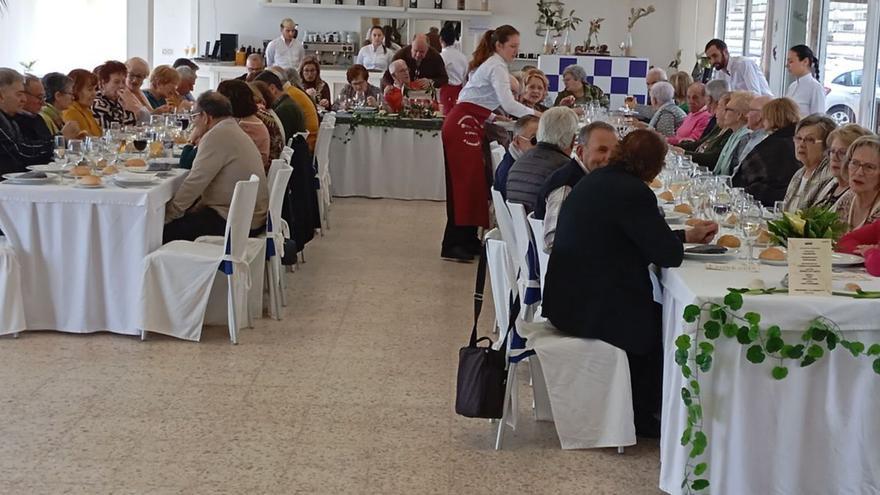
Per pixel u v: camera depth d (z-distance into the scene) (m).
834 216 3.97
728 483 3.38
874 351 3.27
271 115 7.10
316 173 8.31
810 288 3.31
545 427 4.25
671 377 3.50
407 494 3.63
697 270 3.68
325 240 8.18
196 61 14.35
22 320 5.20
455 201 7.47
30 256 5.19
